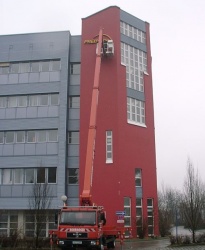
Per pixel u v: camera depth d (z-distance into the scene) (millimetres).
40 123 39219
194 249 24203
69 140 39344
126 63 39594
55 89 39844
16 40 42031
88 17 40844
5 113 40188
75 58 41219
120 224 31172
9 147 39250
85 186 23812
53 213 36625
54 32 41500
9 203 37781
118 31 39406
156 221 37594
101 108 37188
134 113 38781
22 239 26391
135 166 36844
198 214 30734
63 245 20812
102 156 35812
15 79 40969
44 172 38000
